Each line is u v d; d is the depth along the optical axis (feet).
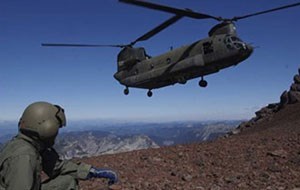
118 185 28.66
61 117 12.01
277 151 40.45
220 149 44.73
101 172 14.17
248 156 40.19
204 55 77.71
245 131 97.71
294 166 35.04
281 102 106.32
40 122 11.42
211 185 28.60
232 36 75.15
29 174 10.61
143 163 38.63
